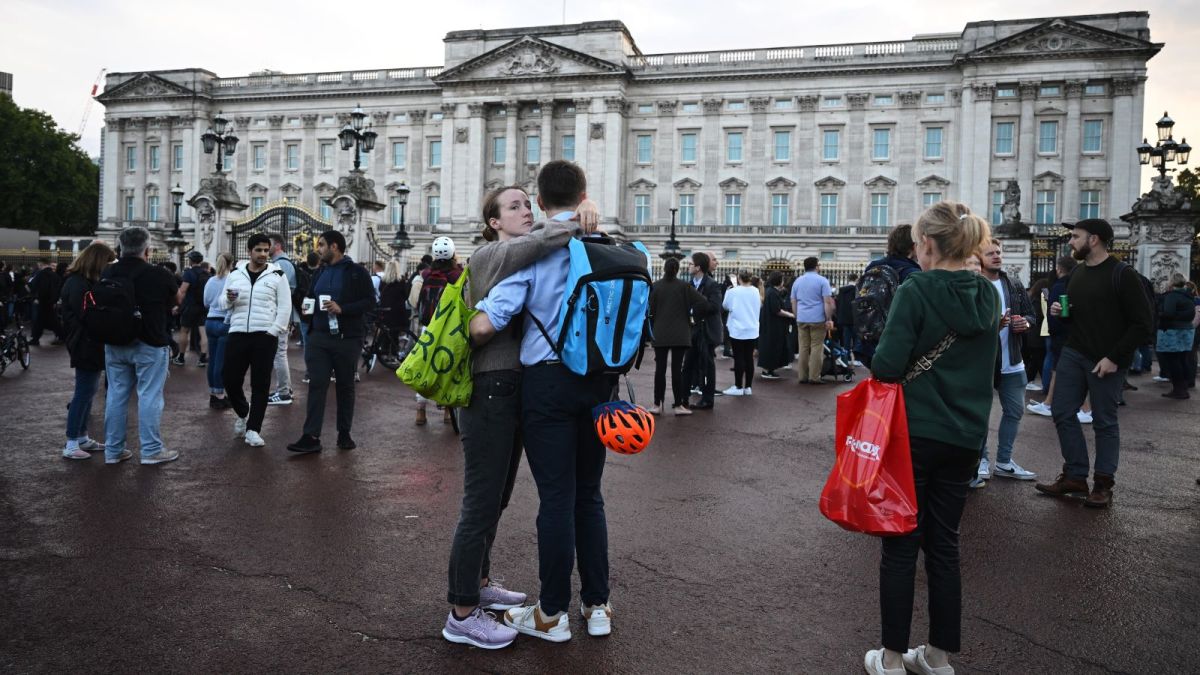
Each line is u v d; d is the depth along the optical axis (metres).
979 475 8.76
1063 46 55.50
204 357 19.00
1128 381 19.91
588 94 64.38
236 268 10.28
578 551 5.00
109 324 8.57
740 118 63.34
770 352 19.30
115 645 4.69
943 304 4.37
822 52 62.34
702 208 64.19
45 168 77.25
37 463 8.98
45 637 4.77
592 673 4.46
